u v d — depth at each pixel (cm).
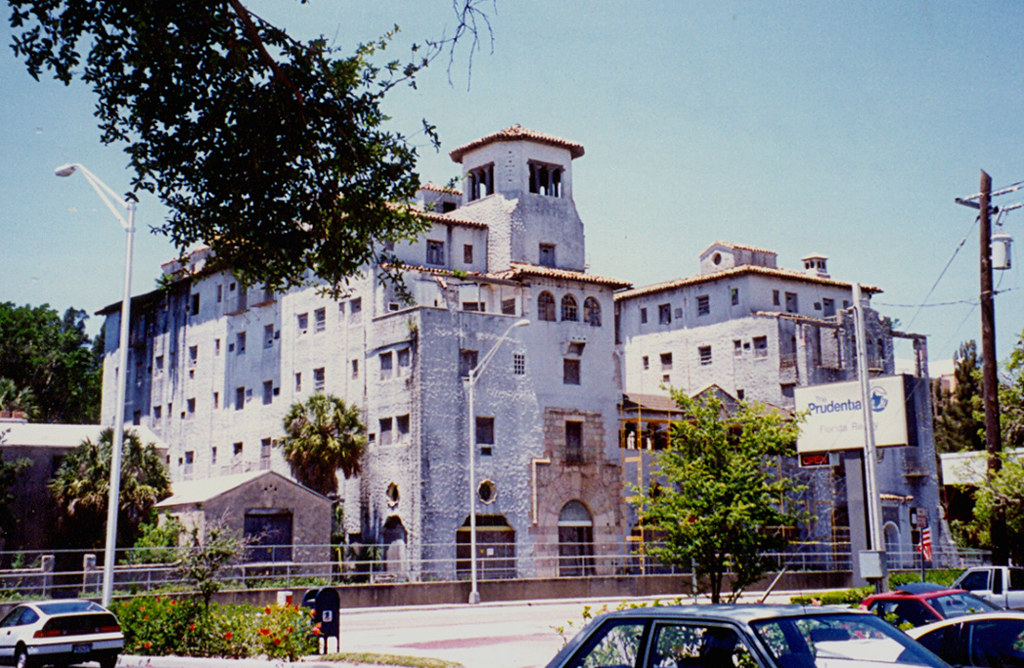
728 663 699
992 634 1053
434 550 4925
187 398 6862
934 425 7669
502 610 3856
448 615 3606
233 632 2073
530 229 5928
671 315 7269
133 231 2717
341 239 1110
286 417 5203
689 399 1955
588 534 5525
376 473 5225
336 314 5697
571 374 5638
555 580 4588
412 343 5097
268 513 4697
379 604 4091
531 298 5534
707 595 2008
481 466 5175
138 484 4828
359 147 1072
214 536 2406
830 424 4066
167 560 3962
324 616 2119
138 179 1061
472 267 5884
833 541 6000
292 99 1034
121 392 2655
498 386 5300
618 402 5756
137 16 941
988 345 2723
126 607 2308
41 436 5300
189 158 1052
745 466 1870
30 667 2073
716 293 6994
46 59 966
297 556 4728
